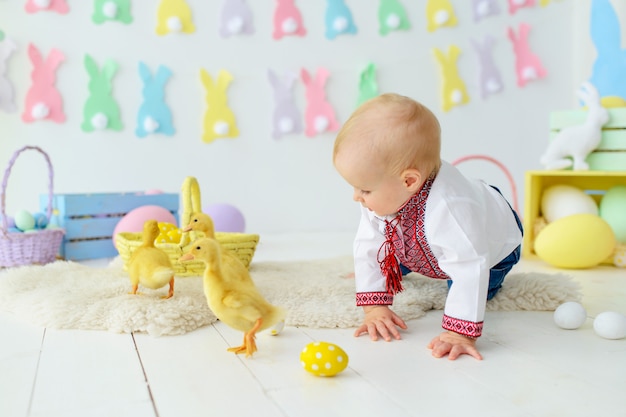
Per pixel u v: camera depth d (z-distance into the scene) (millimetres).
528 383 800
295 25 3107
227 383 805
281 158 3168
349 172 925
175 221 2295
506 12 3455
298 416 691
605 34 3277
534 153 3572
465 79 3414
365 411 704
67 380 823
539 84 3547
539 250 1873
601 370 854
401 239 1038
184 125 3000
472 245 945
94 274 1535
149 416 697
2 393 774
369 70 3234
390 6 3250
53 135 2770
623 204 2076
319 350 821
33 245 1919
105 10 2812
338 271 1714
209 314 1141
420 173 926
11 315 1215
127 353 947
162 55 2939
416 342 1009
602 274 1756
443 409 709
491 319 1167
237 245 1569
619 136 2084
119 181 2904
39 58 2727
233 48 3049
